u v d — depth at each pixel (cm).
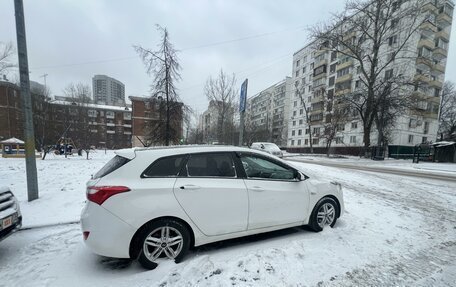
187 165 299
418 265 286
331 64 4622
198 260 278
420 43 3275
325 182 400
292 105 6053
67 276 252
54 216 430
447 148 2489
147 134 1364
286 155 3494
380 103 2536
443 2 3303
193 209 283
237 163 329
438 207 566
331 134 3147
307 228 397
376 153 2783
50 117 3919
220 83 2803
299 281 246
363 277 257
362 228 399
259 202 326
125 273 259
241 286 235
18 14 522
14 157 2134
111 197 253
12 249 312
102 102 6875
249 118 5544
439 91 3750
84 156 2364
